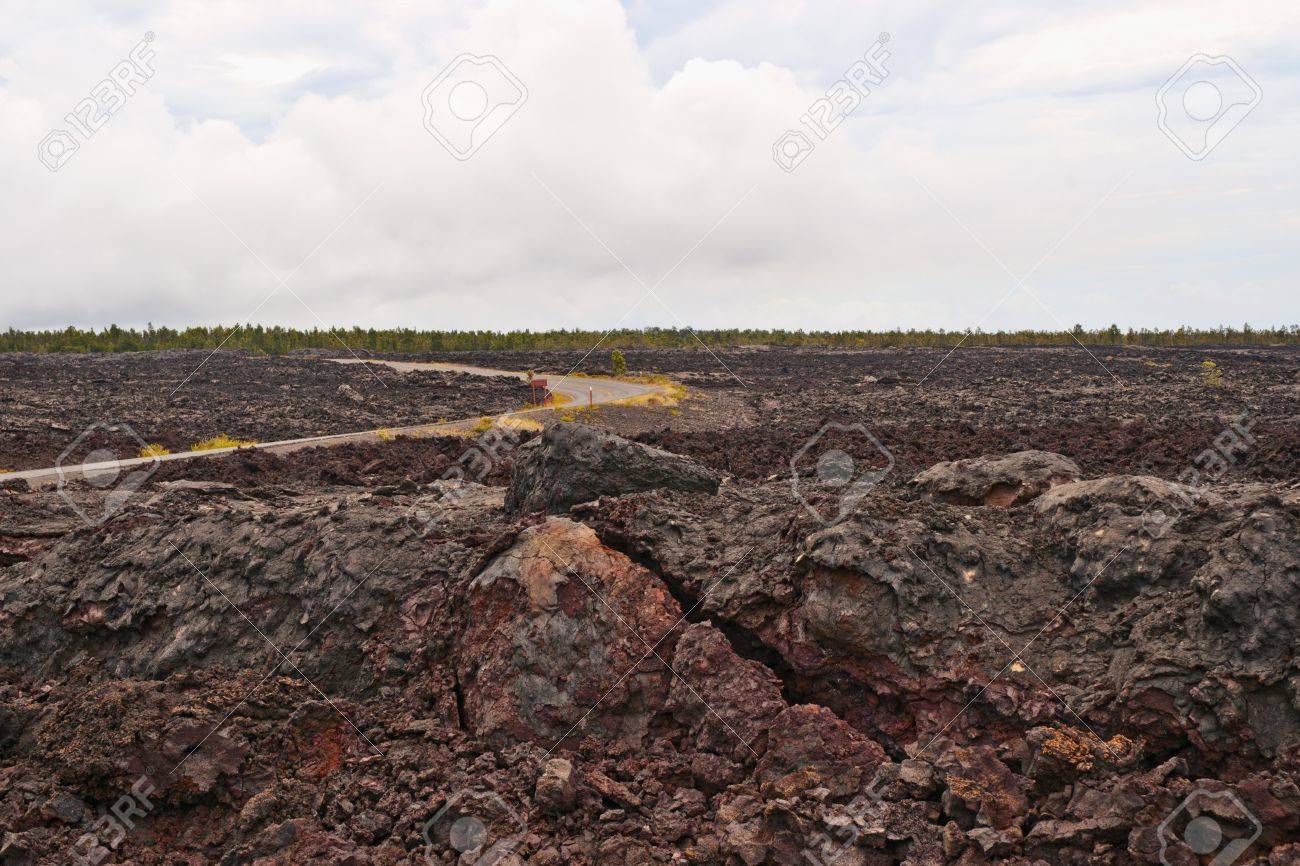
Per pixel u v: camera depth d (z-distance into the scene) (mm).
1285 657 10508
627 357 133750
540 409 65938
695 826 11062
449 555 15961
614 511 15422
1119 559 12523
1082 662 11805
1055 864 9742
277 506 23109
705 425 60688
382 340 151750
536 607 13664
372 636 14969
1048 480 17219
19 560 19609
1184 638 11250
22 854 11797
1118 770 10320
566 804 11359
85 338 139875
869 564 12664
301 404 70375
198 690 14180
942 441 39031
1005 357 119750
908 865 9992
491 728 12820
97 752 12883
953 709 11820
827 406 69312
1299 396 63219
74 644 16594
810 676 12859
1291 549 11250
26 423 52781
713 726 12203
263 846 11312
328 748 13258
